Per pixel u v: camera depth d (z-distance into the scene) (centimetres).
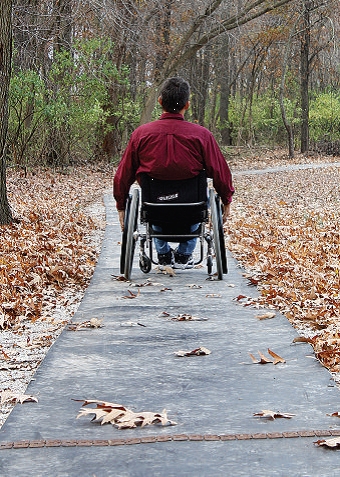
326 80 6034
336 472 256
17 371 427
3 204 1105
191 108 5541
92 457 270
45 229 1096
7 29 1036
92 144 3130
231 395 344
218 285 646
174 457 269
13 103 2386
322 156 4828
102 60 2692
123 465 263
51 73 2514
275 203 1792
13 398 366
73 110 2605
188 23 3409
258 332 467
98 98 2752
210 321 501
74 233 1098
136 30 2912
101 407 321
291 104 5091
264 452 273
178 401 336
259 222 1328
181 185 645
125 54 3238
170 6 3228
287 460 266
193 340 448
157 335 460
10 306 589
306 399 337
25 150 2542
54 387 358
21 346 484
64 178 2369
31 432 298
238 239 1066
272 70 5625
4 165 1100
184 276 696
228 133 5666
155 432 296
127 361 403
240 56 5488
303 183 2514
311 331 522
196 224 686
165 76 3297
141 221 668
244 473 255
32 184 2003
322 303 616
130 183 663
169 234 679
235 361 402
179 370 385
